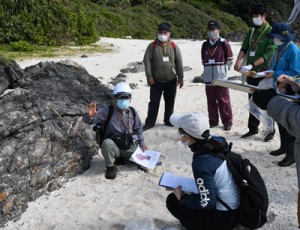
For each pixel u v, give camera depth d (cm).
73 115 538
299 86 334
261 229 400
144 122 745
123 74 1154
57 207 442
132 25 3359
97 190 479
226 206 333
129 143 522
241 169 333
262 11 595
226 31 3938
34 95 516
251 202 328
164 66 668
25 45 1689
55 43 1934
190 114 341
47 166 467
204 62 669
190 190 372
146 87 1016
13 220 416
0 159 426
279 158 570
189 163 561
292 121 288
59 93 646
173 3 4153
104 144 501
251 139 641
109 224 408
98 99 683
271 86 548
